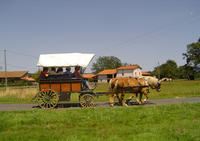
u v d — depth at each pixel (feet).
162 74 239.71
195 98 51.26
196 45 214.28
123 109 33.83
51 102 37.88
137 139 19.15
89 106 37.76
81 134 21.30
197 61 214.69
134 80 41.86
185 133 20.36
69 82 38.55
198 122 24.14
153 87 44.83
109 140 19.21
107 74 234.58
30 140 19.90
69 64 37.99
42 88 38.88
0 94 72.74
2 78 260.21
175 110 31.55
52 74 39.22
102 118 27.50
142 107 35.29
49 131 22.86
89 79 47.50
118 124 25.05
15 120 27.20
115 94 41.96
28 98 62.44
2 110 39.01
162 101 46.96
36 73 205.98
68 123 26.02
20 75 264.72
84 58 38.78
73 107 40.19
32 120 27.22
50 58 38.70
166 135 20.06
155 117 27.55
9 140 20.11
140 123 25.21
